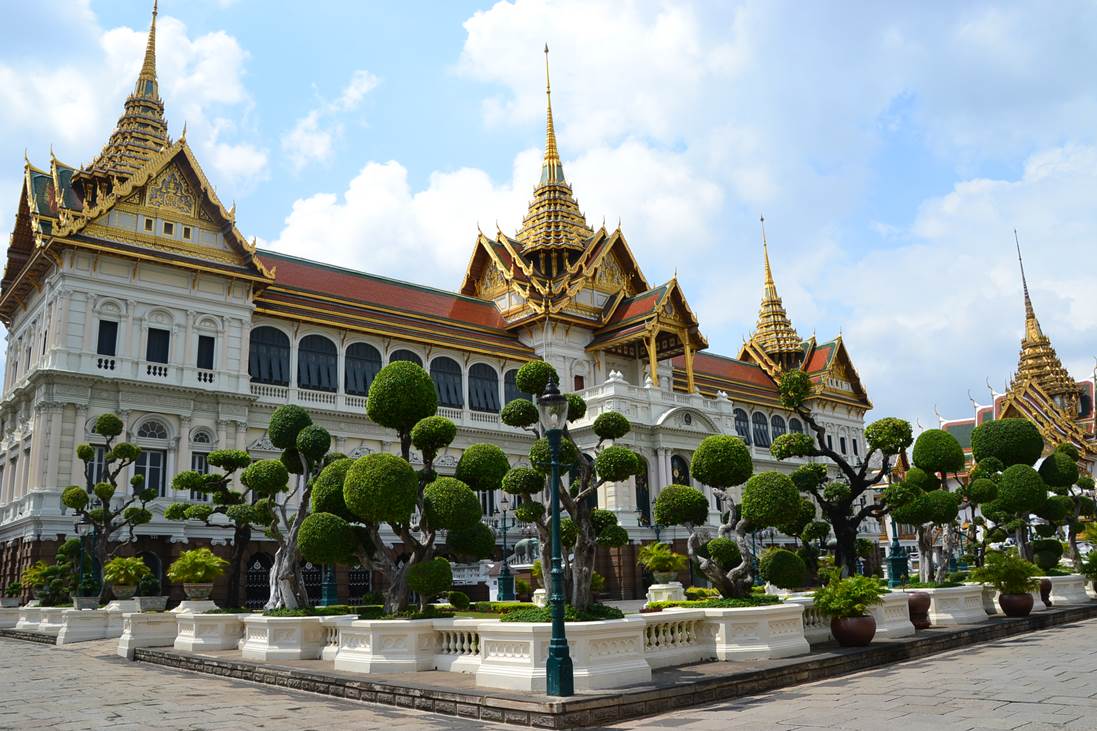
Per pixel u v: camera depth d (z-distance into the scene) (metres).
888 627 23.70
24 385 44.75
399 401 24.05
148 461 44.69
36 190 49.69
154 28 56.78
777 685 17.91
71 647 31.30
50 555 40.19
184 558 29.86
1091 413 95.69
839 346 94.25
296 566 25.89
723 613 19.72
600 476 20.72
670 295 66.69
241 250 50.28
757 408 83.56
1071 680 16.73
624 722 14.74
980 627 26.14
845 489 28.50
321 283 58.47
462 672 18.89
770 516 21.91
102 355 44.31
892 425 27.91
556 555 15.95
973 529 45.91
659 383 68.06
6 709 16.88
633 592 54.78
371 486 21.09
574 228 72.62
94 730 14.49
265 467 26.47
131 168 50.47
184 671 23.69
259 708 16.83
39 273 47.84
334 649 21.80
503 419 21.39
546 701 14.48
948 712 13.92
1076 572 40.31
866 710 14.51
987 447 39.66
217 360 48.09
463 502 21.48
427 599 21.73
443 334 60.44
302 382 52.56
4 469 48.66
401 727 14.58
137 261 45.97
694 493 22.75
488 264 72.12
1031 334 101.44
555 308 64.62
